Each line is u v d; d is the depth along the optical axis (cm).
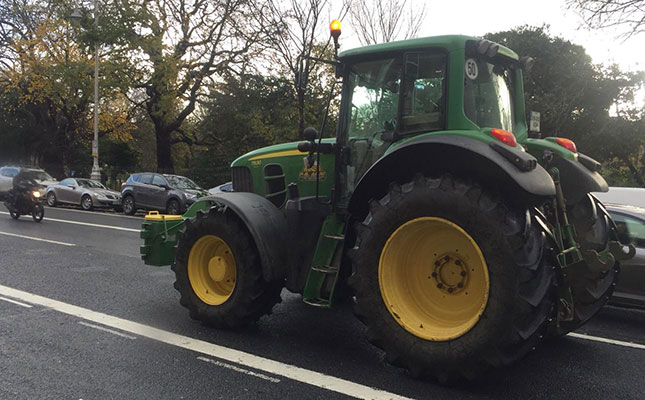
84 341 461
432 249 387
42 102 3020
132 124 3422
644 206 749
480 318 348
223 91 2595
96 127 2438
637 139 2406
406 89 428
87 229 1327
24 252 926
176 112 2611
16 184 1473
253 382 378
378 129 455
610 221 511
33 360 413
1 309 556
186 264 523
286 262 480
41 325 505
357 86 468
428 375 379
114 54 2455
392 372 404
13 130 3538
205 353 438
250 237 484
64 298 610
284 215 515
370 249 391
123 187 1912
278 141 2267
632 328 583
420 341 370
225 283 516
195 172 2872
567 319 406
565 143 487
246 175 591
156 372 394
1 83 3172
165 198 1778
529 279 335
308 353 447
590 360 457
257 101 2445
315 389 368
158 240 583
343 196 471
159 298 627
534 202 374
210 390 363
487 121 434
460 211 355
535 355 467
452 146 379
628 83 2367
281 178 559
